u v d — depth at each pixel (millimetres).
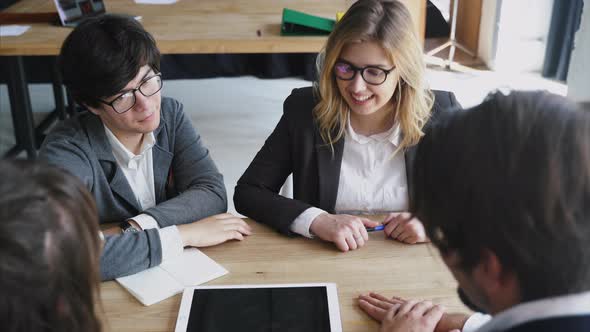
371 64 1404
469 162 584
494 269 606
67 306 564
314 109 1593
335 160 1598
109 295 1198
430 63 4914
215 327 1083
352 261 1300
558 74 4531
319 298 1160
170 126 1688
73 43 1394
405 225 1367
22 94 3238
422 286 1212
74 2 2922
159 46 2607
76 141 1492
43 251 526
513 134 572
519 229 562
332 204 1628
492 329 594
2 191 528
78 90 1438
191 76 4984
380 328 1087
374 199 1634
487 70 4832
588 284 568
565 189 550
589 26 3166
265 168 1642
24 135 3312
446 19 5520
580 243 555
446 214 610
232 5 3244
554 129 563
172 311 1146
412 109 1522
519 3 4609
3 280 502
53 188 568
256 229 1447
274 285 1199
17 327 522
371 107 1463
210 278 1237
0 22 2949
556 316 555
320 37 2666
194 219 1534
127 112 1450
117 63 1374
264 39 2637
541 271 572
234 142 3758
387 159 1609
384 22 1387
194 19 2977
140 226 1421
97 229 627
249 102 4445
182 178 1689
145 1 3316
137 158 1604
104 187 1541
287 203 1473
